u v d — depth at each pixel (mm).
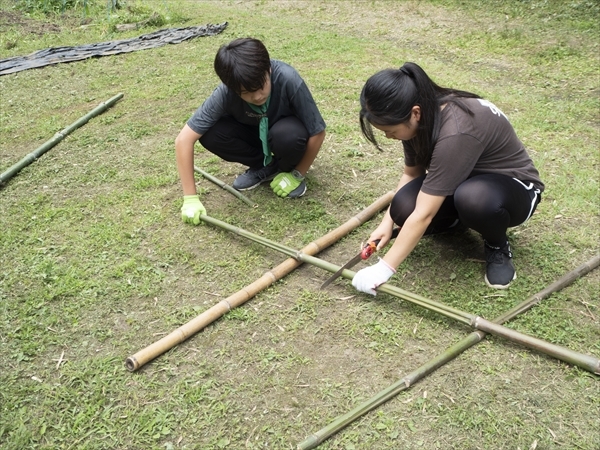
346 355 2635
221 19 8508
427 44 6984
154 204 3855
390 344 2676
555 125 4574
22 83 6285
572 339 2633
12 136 5012
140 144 4691
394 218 2953
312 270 3172
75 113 5395
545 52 6285
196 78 6012
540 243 3240
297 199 3797
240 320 2859
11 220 3768
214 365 2625
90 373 2607
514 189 2723
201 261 3293
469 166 2545
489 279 2953
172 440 2312
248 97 3195
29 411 2455
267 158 3740
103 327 2869
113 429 2361
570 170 3912
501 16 7605
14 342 2795
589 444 2180
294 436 2299
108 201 3910
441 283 3012
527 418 2297
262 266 3232
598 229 3330
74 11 9523
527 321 2725
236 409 2418
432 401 2387
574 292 2887
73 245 3482
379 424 2301
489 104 2635
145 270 3234
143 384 2549
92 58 6961
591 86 5418
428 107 2418
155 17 8430
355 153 4277
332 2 9102
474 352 2598
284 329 2793
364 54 6473
